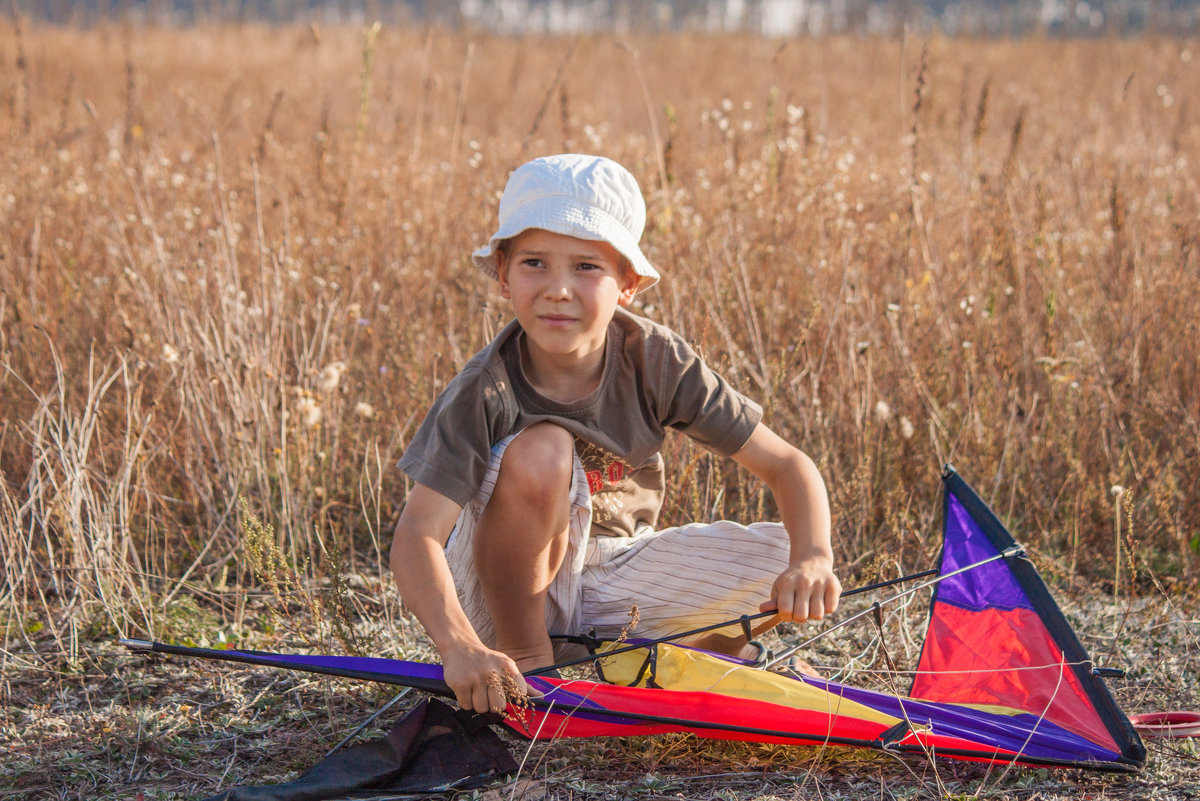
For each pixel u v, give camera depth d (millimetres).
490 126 7469
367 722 2133
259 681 2422
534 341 2104
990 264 4145
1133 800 1903
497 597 2176
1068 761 1931
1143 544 3074
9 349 3711
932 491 3295
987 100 5395
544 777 2006
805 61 12453
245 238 4422
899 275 4055
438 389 3500
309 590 2746
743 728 1974
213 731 2209
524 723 1954
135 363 3256
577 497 2182
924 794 1942
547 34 15414
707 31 15555
